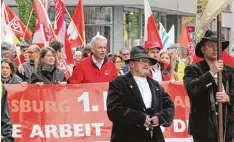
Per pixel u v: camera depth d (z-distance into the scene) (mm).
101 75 11195
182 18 41625
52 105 10781
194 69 7988
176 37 40906
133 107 8023
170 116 8211
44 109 10758
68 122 10828
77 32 15453
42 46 14539
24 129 10680
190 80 7848
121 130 8055
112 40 33031
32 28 27141
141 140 8008
